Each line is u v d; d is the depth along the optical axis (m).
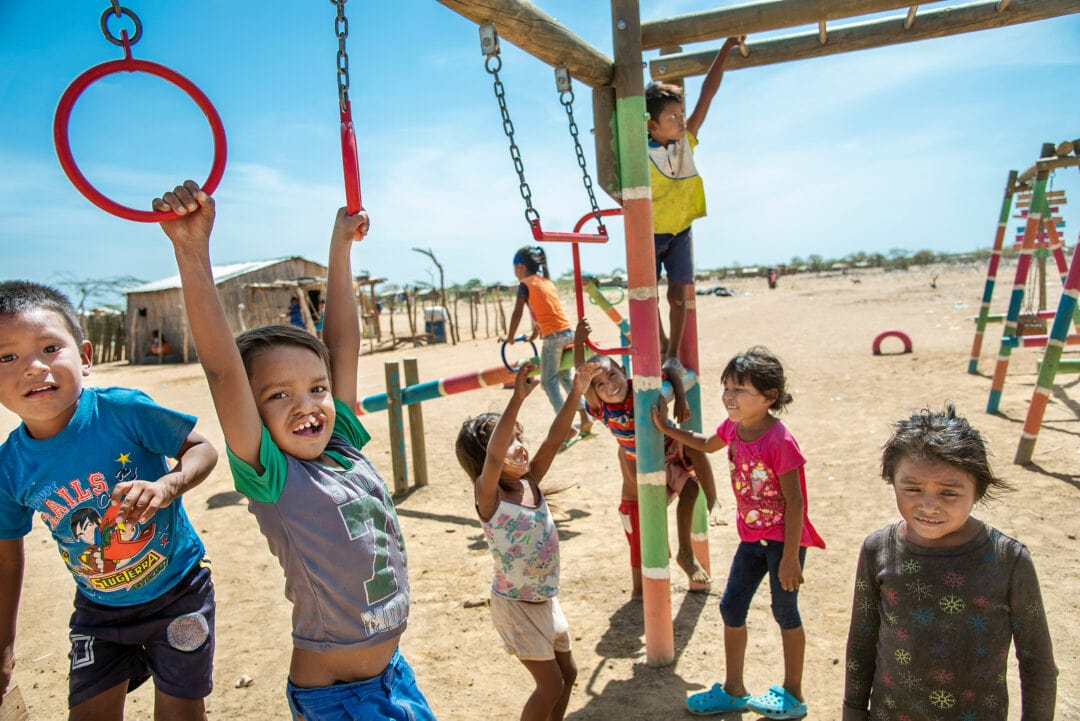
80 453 2.11
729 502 5.59
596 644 3.65
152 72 1.62
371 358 19.38
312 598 1.90
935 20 4.11
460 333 26.38
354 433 2.24
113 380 18.39
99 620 2.22
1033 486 5.21
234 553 5.18
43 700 3.49
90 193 1.58
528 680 3.42
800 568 2.81
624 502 4.04
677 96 3.77
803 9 3.41
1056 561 4.05
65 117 1.56
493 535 2.67
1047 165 7.22
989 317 9.21
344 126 2.05
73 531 2.13
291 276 26.98
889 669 1.96
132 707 3.38
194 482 2.06
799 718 2.87
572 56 2.88
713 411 8.50
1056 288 24.55
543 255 6.87
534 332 6.96
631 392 3.73
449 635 3.88
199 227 1.68
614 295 6.42
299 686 1.93
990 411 7.33
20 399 2.00
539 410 9.43
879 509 5.09
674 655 3.46
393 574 2.02
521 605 2.67
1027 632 1.80
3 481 2.13
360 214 2.15
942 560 1.87
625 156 3.09
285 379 1.92
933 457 1.82
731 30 3.49
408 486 6.64
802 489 2.83
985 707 1.85
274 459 1.86
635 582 4.09
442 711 3.18
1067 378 8.70
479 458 2.86
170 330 24.23
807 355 11.80
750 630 3.65
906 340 11.09
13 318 2.00
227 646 3.89
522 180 2.71
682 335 4.04
